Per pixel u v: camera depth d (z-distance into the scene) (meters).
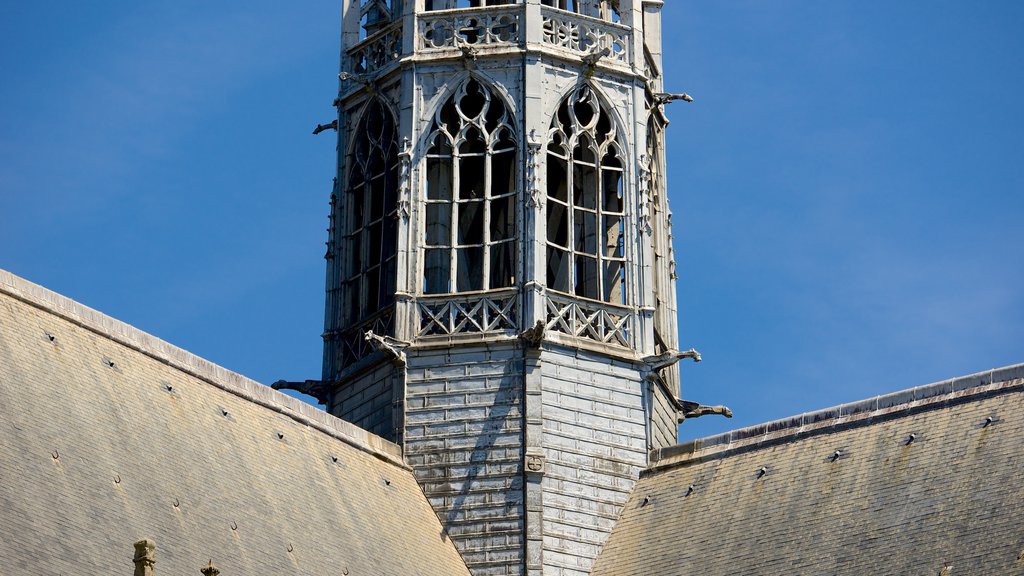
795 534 97.62
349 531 98.25
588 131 111.88
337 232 114.19
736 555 98.50
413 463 105.94
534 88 111.19
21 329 91.06
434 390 106.94
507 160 112.69
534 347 106.56
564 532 104.31
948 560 91.56
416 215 110.00
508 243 111.69
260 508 94.56
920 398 100.19
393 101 113.25
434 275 110.06
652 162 115.62
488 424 105.94
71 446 87.88
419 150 111.06
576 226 112.56
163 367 96.81
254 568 90.88
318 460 100.88
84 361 92.81
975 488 94.06
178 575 86.69
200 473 93.31
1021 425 95.62
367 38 115.56
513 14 112.56
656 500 104.94
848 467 99.38
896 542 94.06
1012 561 89.62
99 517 85.81
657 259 114.75
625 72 113.44
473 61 111.81
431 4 117.19
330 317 112.81
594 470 106.06
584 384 107.38
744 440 104.69
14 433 85.75
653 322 110.62
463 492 105.00
